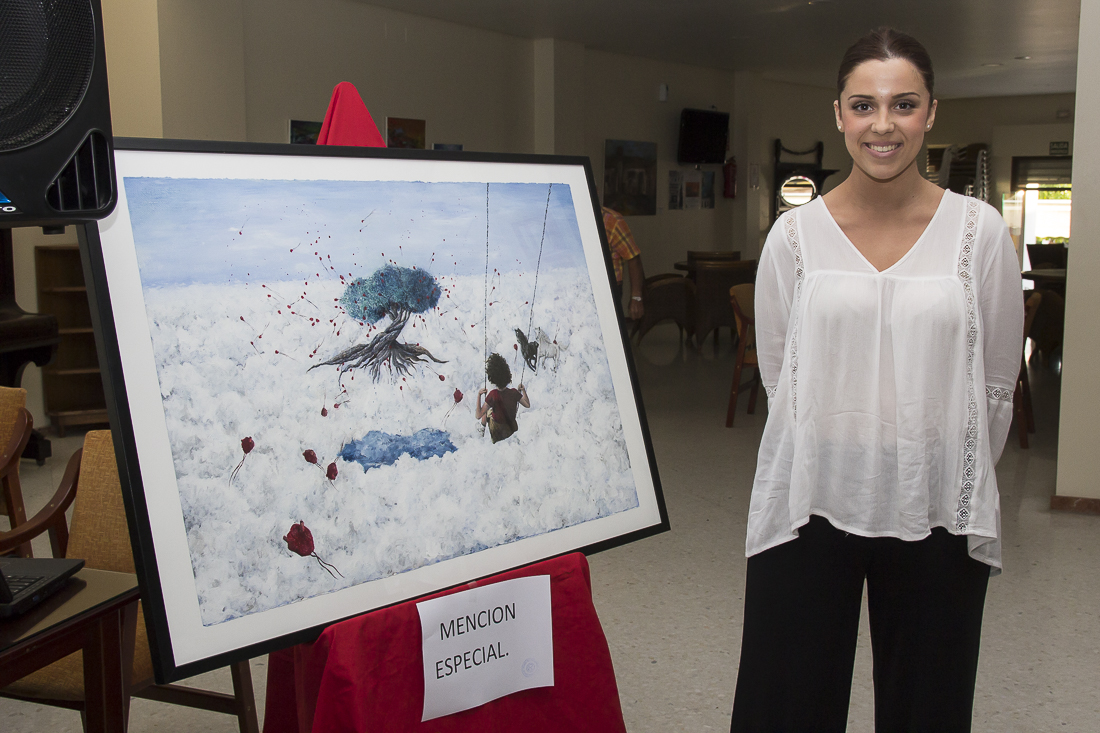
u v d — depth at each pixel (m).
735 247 12.23
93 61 1.07
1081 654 2.68
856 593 1.59
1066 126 14.29
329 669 1.20
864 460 1.52
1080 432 4.04
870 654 2.67
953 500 1.50
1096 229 3.93
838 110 1.51
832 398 1.53
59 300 5.84
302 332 1.27
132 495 1.09
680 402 6.61
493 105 8.59
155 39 5.49
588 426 1.58
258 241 1.26
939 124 15.20
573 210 1.65
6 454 2.40
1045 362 8.10
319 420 1.27
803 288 1.55
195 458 1.15
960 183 14.98
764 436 1.64
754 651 1.62
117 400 1.10
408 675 1.28
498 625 1.38
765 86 12.66
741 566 3.43
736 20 8.26
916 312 1.48
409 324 1.38
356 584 1.26
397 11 7.50
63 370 5.72
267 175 1.29
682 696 2.45
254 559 1.18
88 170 1.09
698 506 4.19
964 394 1.49
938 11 7.96
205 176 1.23
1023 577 3.29
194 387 1.17
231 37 6.05
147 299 1.15
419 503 1.34
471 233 1.49
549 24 8.26
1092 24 3.85
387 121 7.48
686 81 11.09
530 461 1.48
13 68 1.00
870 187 1.50
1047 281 7.93
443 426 1.39
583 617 1.47
